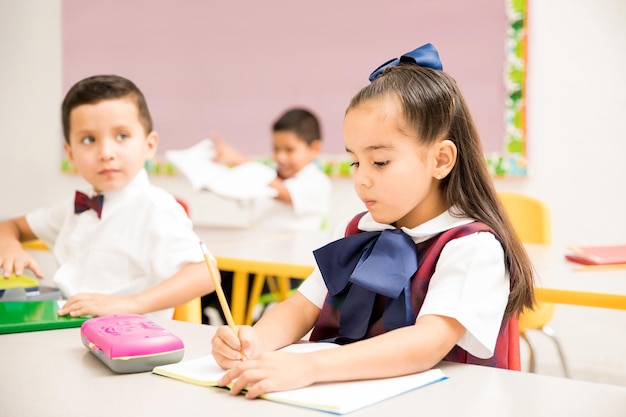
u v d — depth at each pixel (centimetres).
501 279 81
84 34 360
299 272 149
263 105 317
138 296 108
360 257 88
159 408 61
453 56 272
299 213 267
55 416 59
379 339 72
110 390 66
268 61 313
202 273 119
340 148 299
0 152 390
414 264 82
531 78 261
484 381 69
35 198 382
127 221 127
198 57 330
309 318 93
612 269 139
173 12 334
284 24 309
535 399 63
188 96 334
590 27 251
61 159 372
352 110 83
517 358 91
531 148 262
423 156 82
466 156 86
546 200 262
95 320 82
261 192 224
